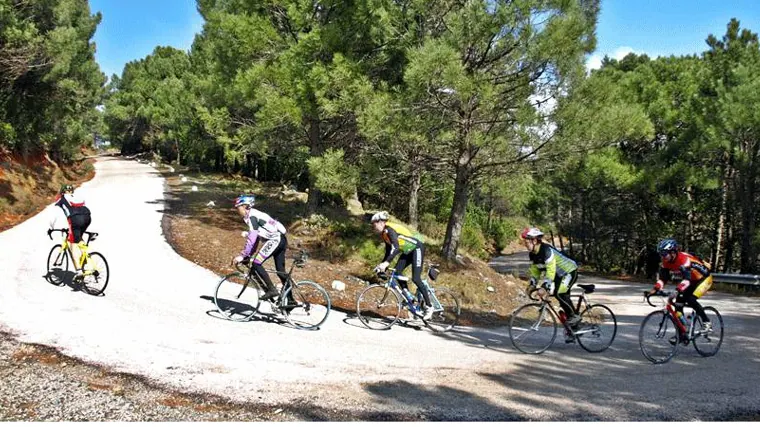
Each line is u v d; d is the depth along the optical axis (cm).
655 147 2469
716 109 1886
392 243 772
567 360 674
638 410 470
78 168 3331
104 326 639
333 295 988
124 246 1192
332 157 1248
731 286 1875
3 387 445
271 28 1461
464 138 1259
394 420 418
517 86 1166
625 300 1583
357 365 570
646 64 2598
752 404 504
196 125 3083
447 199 2614
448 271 1326
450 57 1028
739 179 1992
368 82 1263
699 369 652
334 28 1364
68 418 394
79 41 2292
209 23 1650
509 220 4669
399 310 800
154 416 406
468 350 693
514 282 1459
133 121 6044
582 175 2373
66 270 858
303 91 1317
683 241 2444
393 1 1388
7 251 1056
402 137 1188
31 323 627
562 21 1061
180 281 933
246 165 3994
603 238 3036
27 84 2027
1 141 2059
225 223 1630
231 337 640
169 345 586
